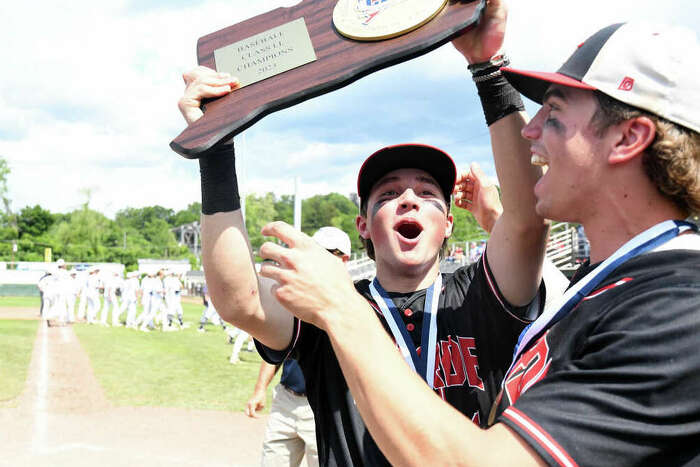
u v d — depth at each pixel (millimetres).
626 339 1014
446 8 1431
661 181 1166
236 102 1500
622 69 1178
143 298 18969
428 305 2020
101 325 20188
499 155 1820
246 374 10492
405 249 2029
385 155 2039
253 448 6324
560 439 972
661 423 955
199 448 6262
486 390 1877
